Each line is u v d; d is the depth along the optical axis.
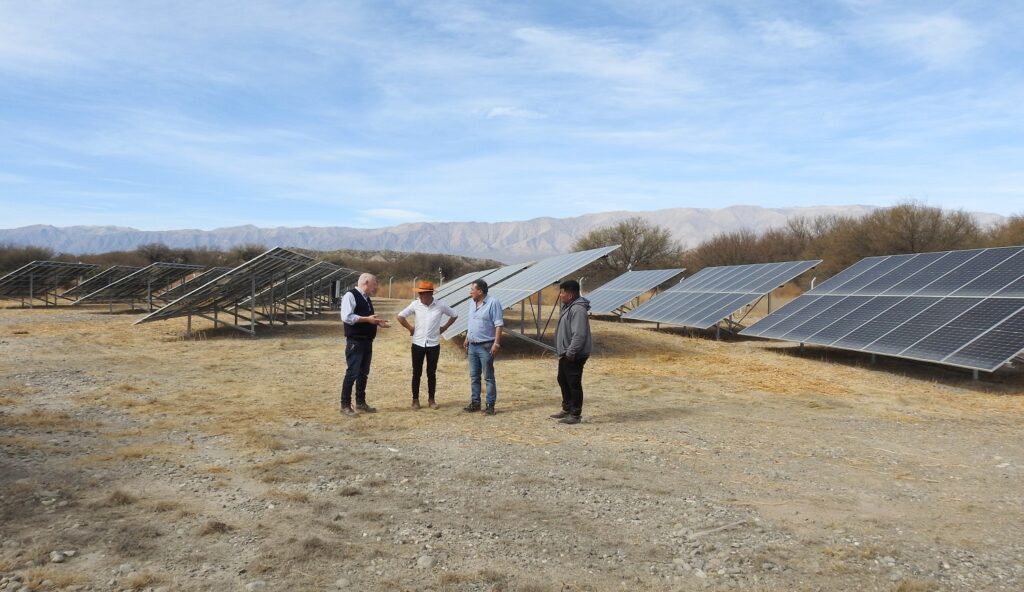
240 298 21.59
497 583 3.89
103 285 31.08
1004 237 40.66
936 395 10.66
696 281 23.89
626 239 60.16
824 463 6.65
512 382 11.73
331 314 29.14
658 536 4.68
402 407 9.45
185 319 23.86
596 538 4.63
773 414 9.15
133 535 4.50
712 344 17.92
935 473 6.32
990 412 9.32
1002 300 11.62
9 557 4.07
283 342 17.36
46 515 4.84
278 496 5.45
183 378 11.59
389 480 5.97
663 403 9.93
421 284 9.23
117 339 17.36
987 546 4.52
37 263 28.84
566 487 5.81
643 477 6.14
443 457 6.80
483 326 9.02
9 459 6.22
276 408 9.20
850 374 12.83
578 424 8.41
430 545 4.46
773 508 5.30
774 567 4.16
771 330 15.77
